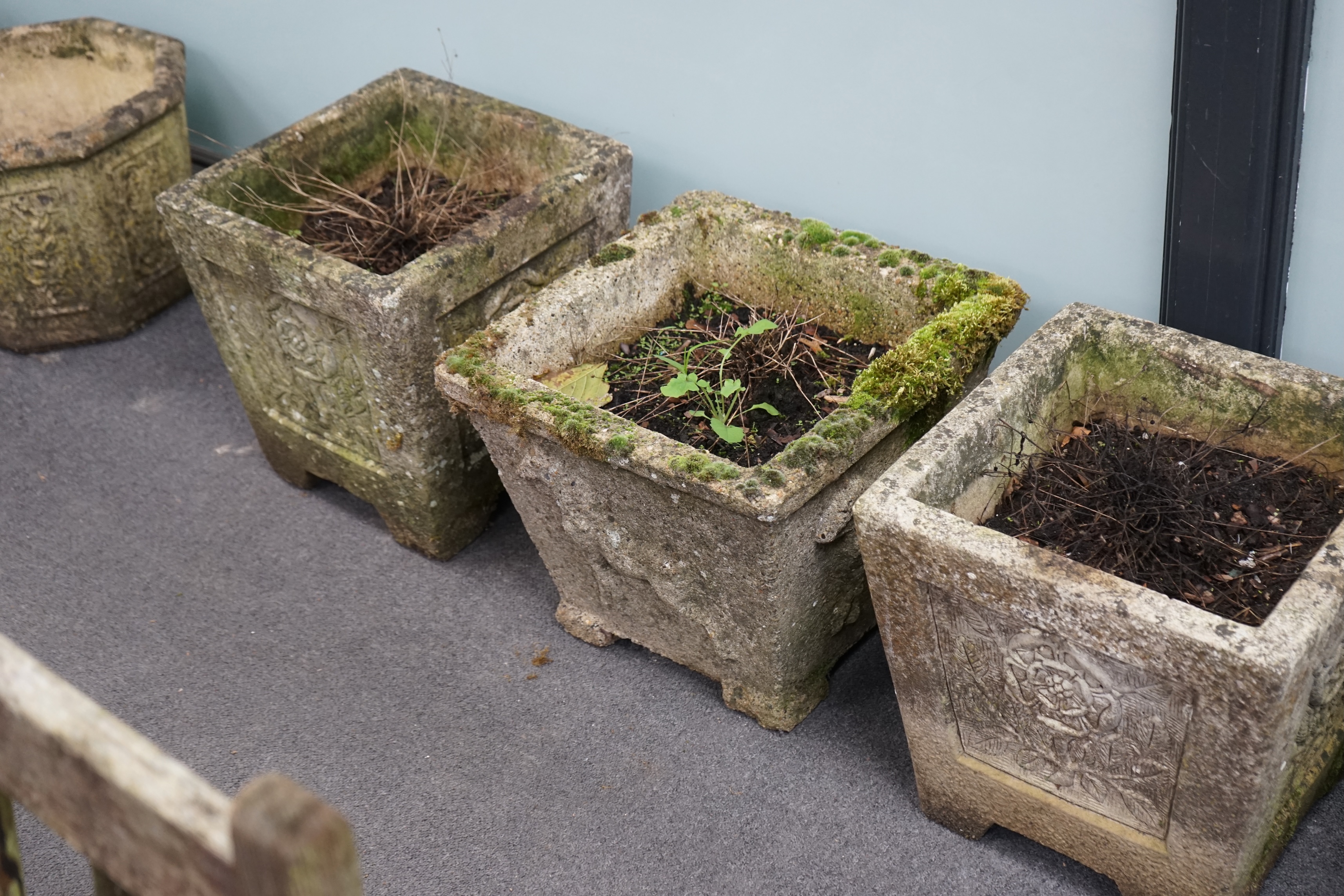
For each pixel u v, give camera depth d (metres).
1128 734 1.73
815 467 1.93
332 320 2.41
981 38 2.21
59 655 2.53
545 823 2.19
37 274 3.18
